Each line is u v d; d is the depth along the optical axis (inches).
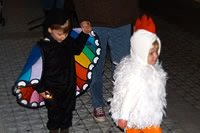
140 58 105.1
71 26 115.0
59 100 125.4
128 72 105.7
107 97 175.9
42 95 120.3
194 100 178.1
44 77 117.5
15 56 223.3
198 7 360.2
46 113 160.2
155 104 107.6
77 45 123.3
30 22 289.4
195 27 297.7
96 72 145.7
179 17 325.7
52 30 111.4
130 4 138.0
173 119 159.3
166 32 283.9
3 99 171.3
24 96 120.8
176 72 210.8
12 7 349.1
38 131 145.7
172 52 242.1
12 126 148.6
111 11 135.1
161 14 335.6
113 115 111.6
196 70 214.7
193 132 149.9
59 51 117.3
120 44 143.8
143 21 105.7
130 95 103.7
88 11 134.7
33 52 118.9
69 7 270.7
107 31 139.5
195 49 249.4
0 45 240.5
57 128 131.3
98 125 151.6
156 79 106.9
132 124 110.4
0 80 190.4
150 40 101.0
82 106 166.9
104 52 144.1
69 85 123.8
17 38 255.4
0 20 282.4
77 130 147.2
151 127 113.2
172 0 390.9
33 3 370.6
